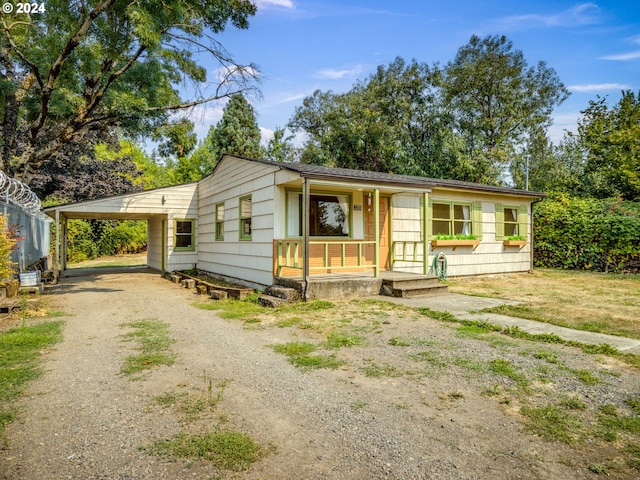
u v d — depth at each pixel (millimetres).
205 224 14719
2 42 10453
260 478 2379
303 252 8344
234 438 2834
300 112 33094
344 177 8680
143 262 22844
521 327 6051
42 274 12953
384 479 2369
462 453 2646
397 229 11555
